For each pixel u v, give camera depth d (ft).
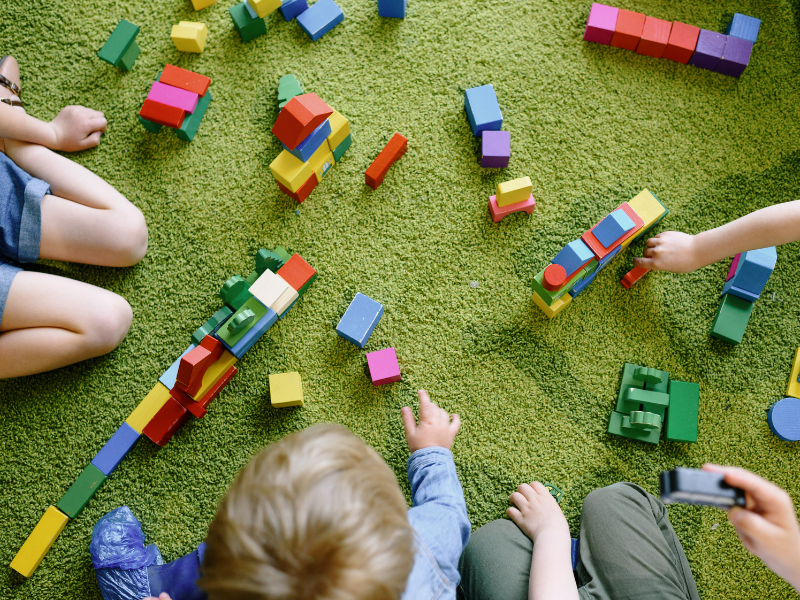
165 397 3.54
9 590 3.34
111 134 3.87
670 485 1.94
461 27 4.00
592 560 2.89
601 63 3.96
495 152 3.64
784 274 3.67
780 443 3.49
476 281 3.67
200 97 3.79
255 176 3.83
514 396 3.54
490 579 2.85
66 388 3.56
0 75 3.69
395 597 1.65
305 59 3.96
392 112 3.90
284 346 3.60
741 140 3.85
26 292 3.22
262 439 3.49
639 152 3.84
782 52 3.94
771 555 1.92
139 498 3.44
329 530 1.61
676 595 2.71
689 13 4.00
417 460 2.85
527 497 3.24
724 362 3.57
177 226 3.76
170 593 3.12
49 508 3.39
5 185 3.31
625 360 3.58
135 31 3.79
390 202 3.78
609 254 3.44
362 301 3.51
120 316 3.43
